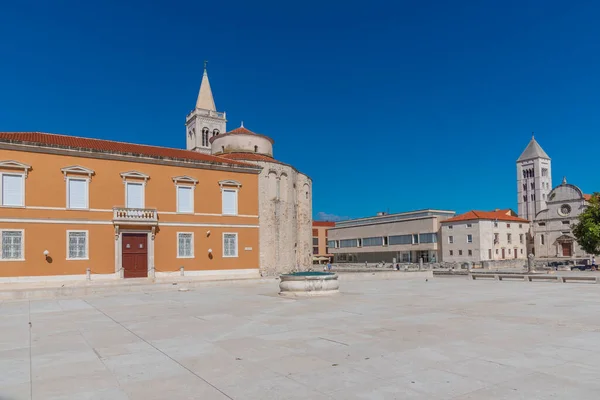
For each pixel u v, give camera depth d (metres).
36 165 37.66
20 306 21.69
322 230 140.88
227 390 7.75
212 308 19.36
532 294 24.59
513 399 7.07
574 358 9.55
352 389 7.68
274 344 11.35
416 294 24.98
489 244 93.31
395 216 110.31
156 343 11.77
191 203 45.12
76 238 38.97
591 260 77.38
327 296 23.55
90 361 9.93
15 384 8.27
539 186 124.25
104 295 27.00
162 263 42.94
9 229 36.16
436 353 10.12
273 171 61.91
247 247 47.88
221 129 98.31
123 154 41.31
